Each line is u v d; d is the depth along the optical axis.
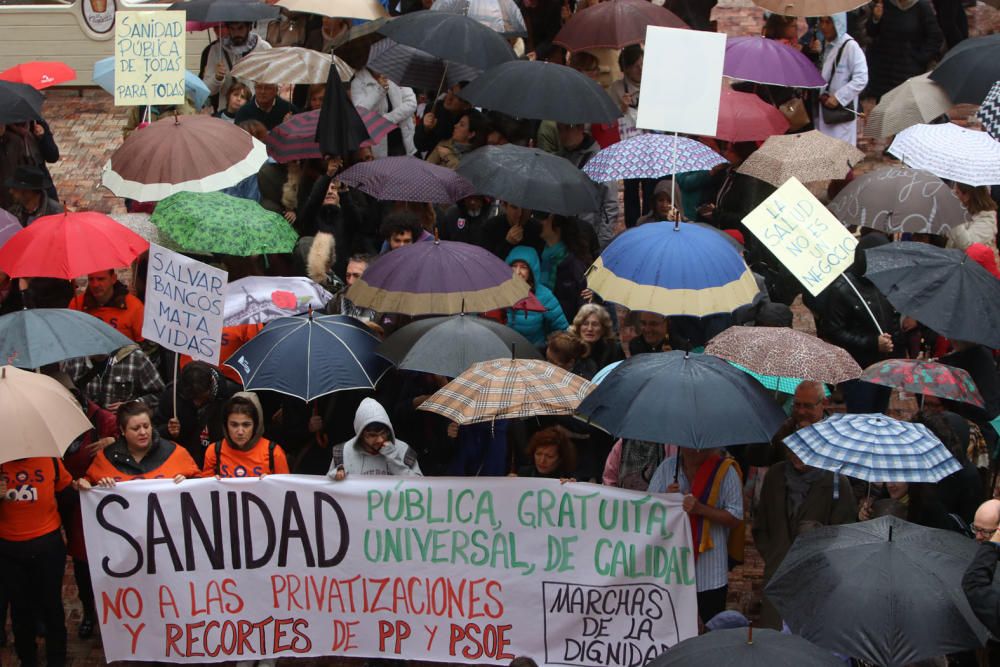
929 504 8.23
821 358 8.23
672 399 7.69
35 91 13.05
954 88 12.69
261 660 8.57
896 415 11.45
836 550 6.83
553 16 16.25
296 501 8.38
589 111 11.79
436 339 8.58
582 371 9.54
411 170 10.87
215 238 10.03
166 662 8.56
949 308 9.23
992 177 11.21
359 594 8.47
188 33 17.58
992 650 7.47
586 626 8.34
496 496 8.31
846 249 9.45
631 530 8.21
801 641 6.18
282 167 12.42
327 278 10.58
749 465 9.48
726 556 8.36
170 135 11.05
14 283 11.33
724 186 12.23
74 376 9.92
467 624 8.44
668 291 9.23
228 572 8.45
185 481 8.35
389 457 8.43
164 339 8.88
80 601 9.59
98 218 10.09
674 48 10.41
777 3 13.84
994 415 9.44
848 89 14.11
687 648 6.18
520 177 10.61
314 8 13.81
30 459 8.22
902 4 16.06
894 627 6.46
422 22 12.56
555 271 10.99
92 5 17.58
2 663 8.93
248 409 8.42
